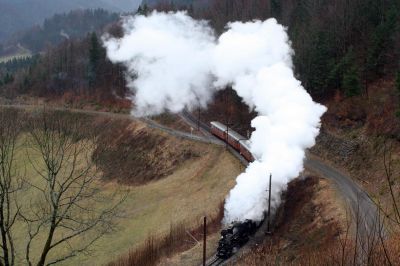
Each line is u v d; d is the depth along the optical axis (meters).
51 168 43.06
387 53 167.50
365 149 134.12
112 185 187.00
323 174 130.75
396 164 115.06
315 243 91.00
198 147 188.38
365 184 120.19
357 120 149.50
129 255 119.56
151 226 143.00
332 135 153.25
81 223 46.12
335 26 199.12
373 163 126.06
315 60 178.00
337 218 96.19
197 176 170.38
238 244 102.44
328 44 189.00
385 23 172.25
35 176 119.94
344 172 133.75
